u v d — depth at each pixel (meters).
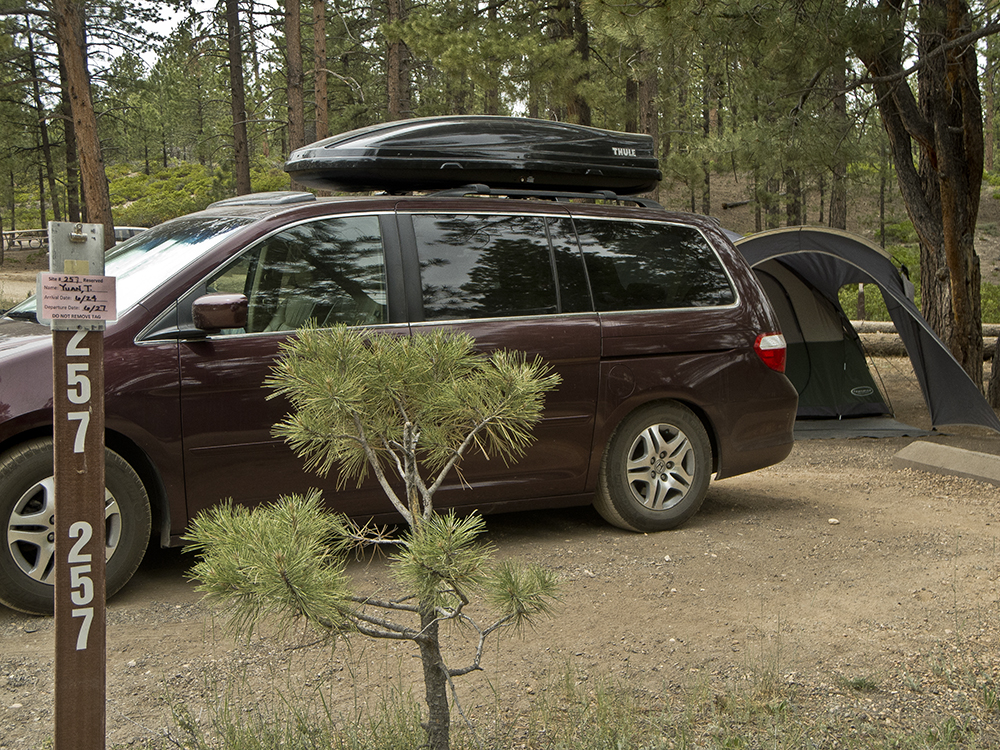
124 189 62.75
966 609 4.16
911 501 6.37
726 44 8.47
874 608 4.17
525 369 2.57
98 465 2.08
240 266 4.33
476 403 2.48
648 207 5.57
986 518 5.85
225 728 2.83
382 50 37.81
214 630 3.74
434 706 2.41
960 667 3.51
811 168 9.76
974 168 10.06
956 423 9.42
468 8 15.87
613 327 5.10
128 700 3.11
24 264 38.25
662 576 4.56
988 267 34.62
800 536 5.34
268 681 3.29
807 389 10.54
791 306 10.51
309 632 3.71
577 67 14.35
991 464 7.10
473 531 2.11
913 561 4.88
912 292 9.33
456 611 2.28
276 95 44.12
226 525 2.11
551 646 3.67
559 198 5.35
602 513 5.35
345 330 2.49
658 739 2.84
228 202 5.12
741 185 40.69
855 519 5.78
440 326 4.68
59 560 2.04
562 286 5.05
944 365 9.23
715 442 5.59
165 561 4.68
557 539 5.20
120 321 4.04
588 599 4.21
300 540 2.09
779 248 9.09
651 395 5.21
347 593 2.11
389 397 2.51
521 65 14.38
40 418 3.79
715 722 3.00
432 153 5.13
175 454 4.10
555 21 16.48
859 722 3.03
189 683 3.25
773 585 4.46
